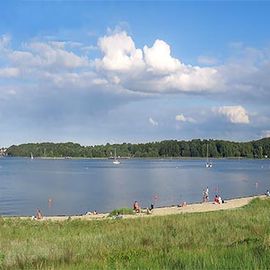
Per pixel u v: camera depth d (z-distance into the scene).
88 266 9.45
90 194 72.50
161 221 21.33
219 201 50.47
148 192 76.06
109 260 10.01
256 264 8.30
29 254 11.55
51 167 185.00
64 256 11.34
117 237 14.88
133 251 11.32
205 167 190.62
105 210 52.19
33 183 95.44
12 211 51.31
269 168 184.12
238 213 24.23
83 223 24.83
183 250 10.79
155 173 137.88
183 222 19.12
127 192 76.00
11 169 163.88
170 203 59.62
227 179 111.06
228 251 9.89
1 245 13.91
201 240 13.45
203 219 20.28
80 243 13.66
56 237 16.70
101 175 126.62
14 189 81.00
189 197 68.19
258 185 93.25
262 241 11.35
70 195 70.88
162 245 12.75
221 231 15.30
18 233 19.34
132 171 150.75
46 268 9.80
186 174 132.88
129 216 34.69
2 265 10.50
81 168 175.38
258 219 18.97
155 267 8.70
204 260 8.81
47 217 39.94
